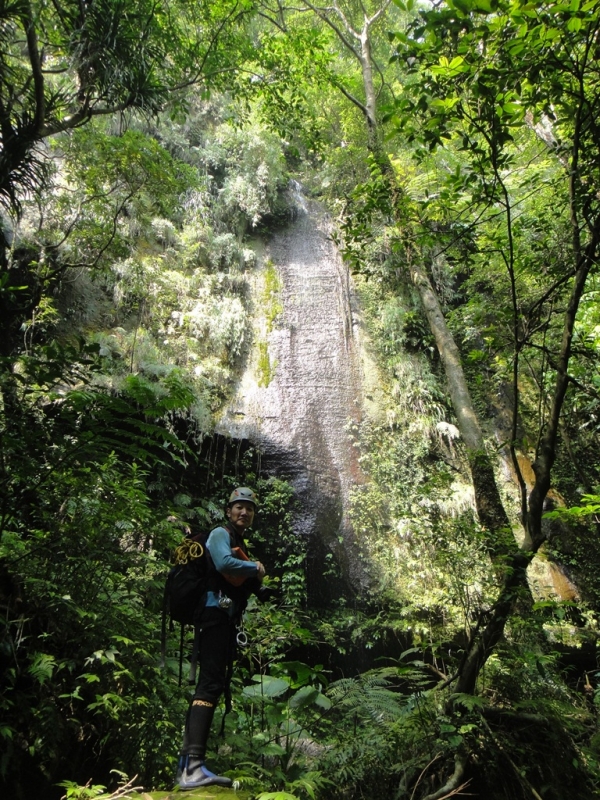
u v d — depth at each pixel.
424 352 12.47
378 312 12.91
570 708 4.85
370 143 10.81
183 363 10.81
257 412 10.93
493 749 4.32
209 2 8.76
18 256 8.90
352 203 14.09
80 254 9.76
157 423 9.27
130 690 3.72
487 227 9.21
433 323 9.14
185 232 12.61
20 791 3.02
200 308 11.54
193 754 2.92
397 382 11.93
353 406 11.59
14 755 3.05
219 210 13.51
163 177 8.37
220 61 8.98
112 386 8.97
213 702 3.04
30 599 3.61
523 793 4.22
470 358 7.09
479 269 9.91
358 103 11.35
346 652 8.96
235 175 13.98
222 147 14.22
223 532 3.29
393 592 9.20
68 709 3.49
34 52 5.89
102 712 3.40
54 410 3.98
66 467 3.65
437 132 4.45
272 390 11.36
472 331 10.44
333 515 10.22
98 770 3.42
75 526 3.89
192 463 9.76
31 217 9.26
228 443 10.23
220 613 3.17
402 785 4.16
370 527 10.16
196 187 9.24
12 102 6.05
